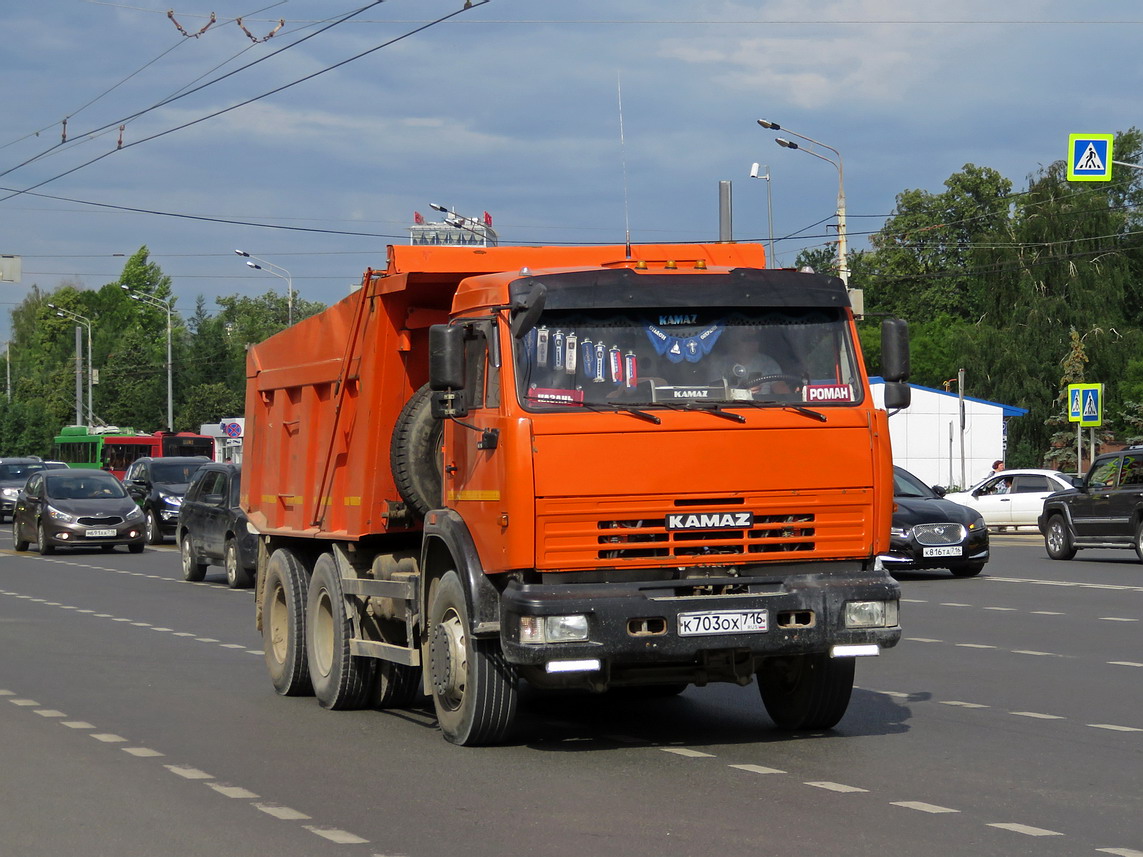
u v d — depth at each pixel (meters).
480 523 9.50
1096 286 68.94
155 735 10.52
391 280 10.98
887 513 9.59
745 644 9.07
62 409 116.38
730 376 9.43
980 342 68.62
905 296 90.81
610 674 9.49
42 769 9.16
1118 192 82.44
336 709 11.94
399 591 10.85
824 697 10.14
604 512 9.09
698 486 9.21
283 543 13.71
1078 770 8.84
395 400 11.26
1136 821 7.43
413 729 10.86
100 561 32.34
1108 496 28.48
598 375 9.27
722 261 10.97
